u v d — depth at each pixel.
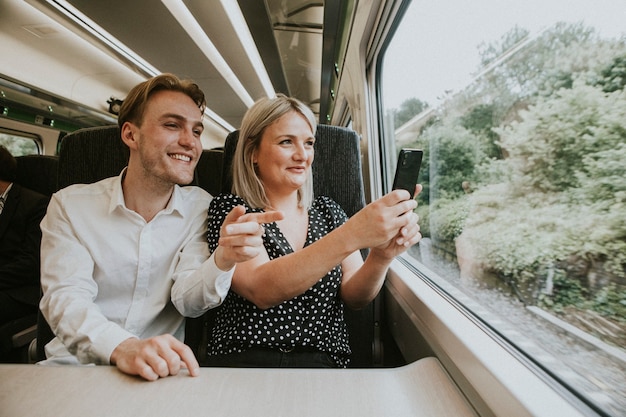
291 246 1.14
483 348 0.75
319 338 1.07
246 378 0.60
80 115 4.28
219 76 4.84
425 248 1.66
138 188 1.16
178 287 1.03
